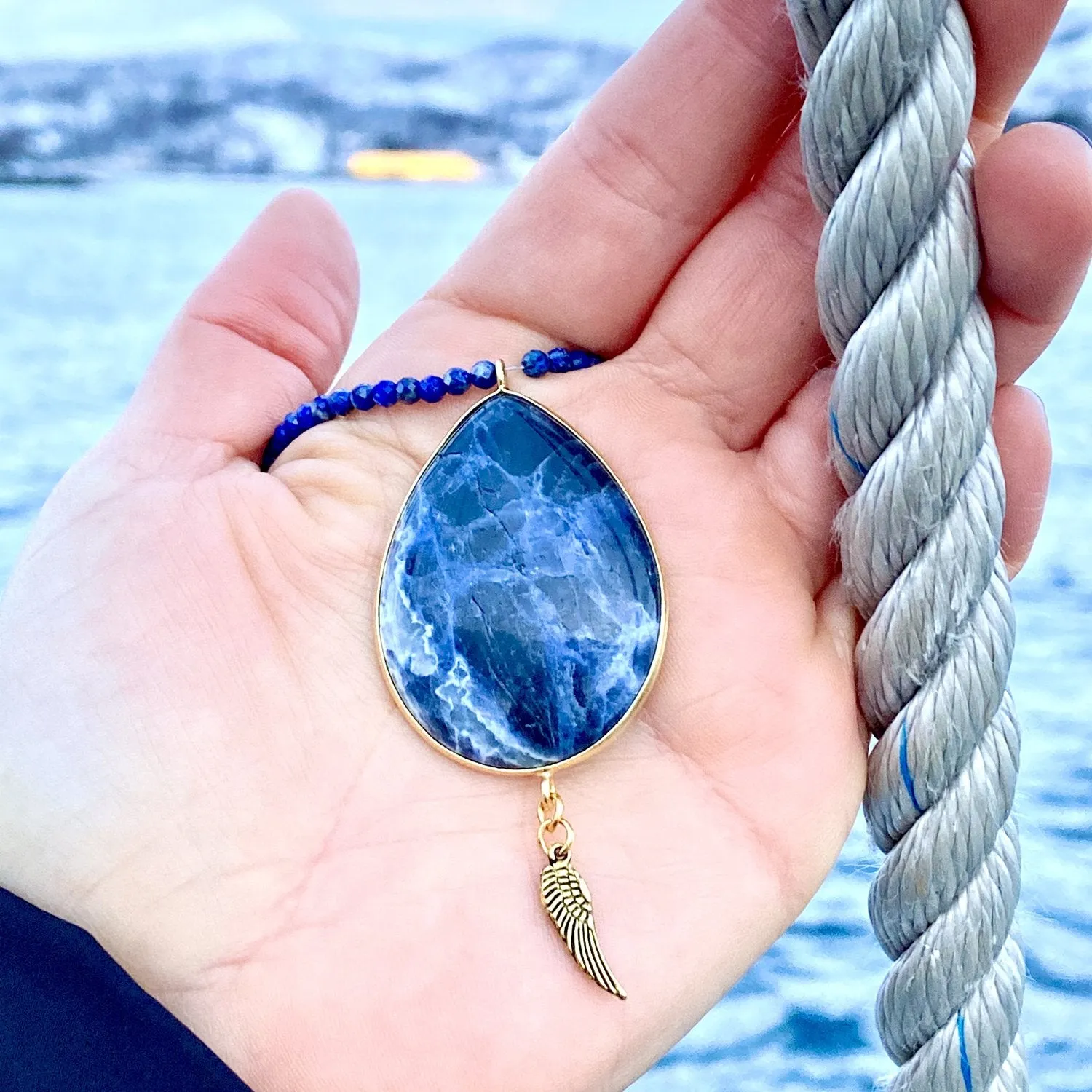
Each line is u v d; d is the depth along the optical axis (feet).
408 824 0.59
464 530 0.62
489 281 0.67
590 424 0.65
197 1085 0.52
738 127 0.62
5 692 0.59
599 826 0.59
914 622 0.55
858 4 0.52
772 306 0.62
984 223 0.54
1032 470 0.60
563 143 0.65
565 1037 0.56
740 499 0.62
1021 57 0.55
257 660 0.60
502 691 0.60
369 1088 0.55
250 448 0.66
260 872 0.57
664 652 0.61
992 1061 0.56
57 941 0.53
